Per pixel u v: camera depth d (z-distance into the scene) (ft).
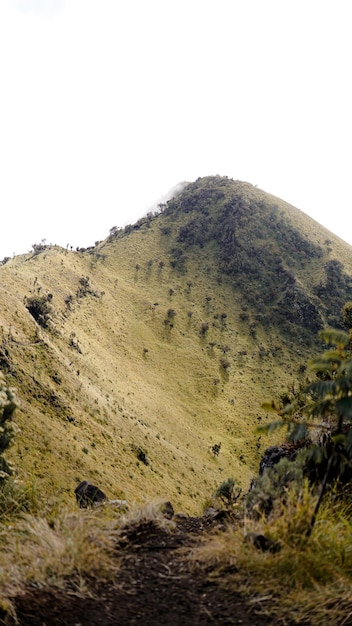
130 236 624.59
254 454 327.88
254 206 640.17
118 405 277.03
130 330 431.43
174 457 254.68
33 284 378.53
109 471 182.80
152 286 529.45
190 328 465.88
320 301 501.97
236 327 477.77
